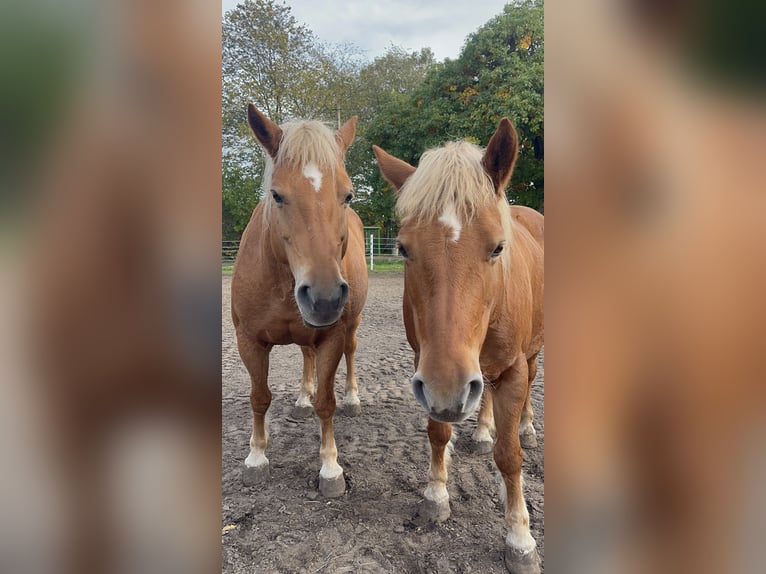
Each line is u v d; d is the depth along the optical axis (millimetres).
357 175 18953
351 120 3092
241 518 2555
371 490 2818
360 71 20734
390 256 17906
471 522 2498
